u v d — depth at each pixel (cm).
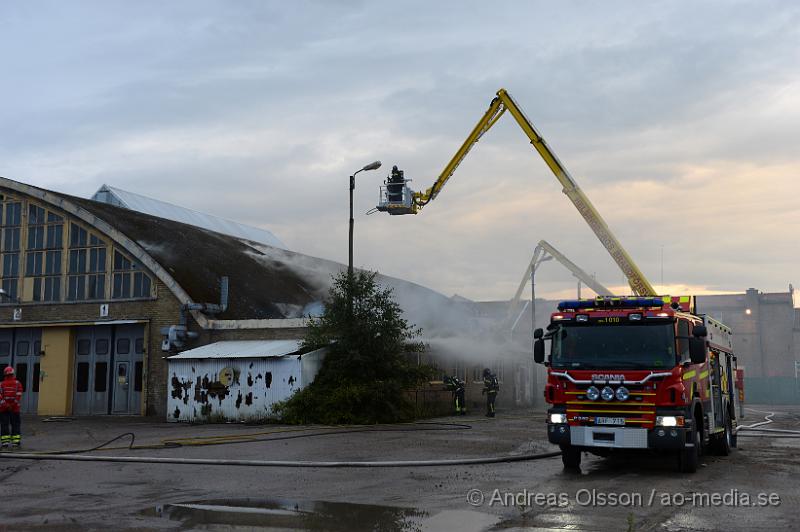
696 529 763
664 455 1477
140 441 1795
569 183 2900
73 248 3350
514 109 2969
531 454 1451
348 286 2614
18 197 3478
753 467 1310
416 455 1445
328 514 835
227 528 761
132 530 753
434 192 3092
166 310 3105
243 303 3294
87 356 3269
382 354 2552
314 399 2475
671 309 1257
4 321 3406
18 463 1363
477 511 855
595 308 1305
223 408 2633
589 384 1219
